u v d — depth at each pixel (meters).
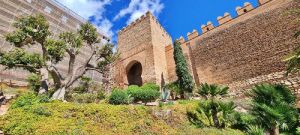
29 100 10.93
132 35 29.22
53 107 10.23
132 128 9.12
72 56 15.19
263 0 19.55
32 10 30.11
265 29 18.53
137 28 28.80
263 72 17.42
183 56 22.42
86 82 23.50
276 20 17.97
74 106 10.41
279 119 7.90
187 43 25.50
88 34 16.97
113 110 10.44
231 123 11.34
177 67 21.53
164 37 29.84
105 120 9.49
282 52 16.69
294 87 14.99
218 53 21.67
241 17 20.97
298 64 8.30
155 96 17.36
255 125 8.95
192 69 23.52
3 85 19.78
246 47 19.45
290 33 16.66
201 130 9.78
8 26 25.45
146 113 10.96
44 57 13.98
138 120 10.10
